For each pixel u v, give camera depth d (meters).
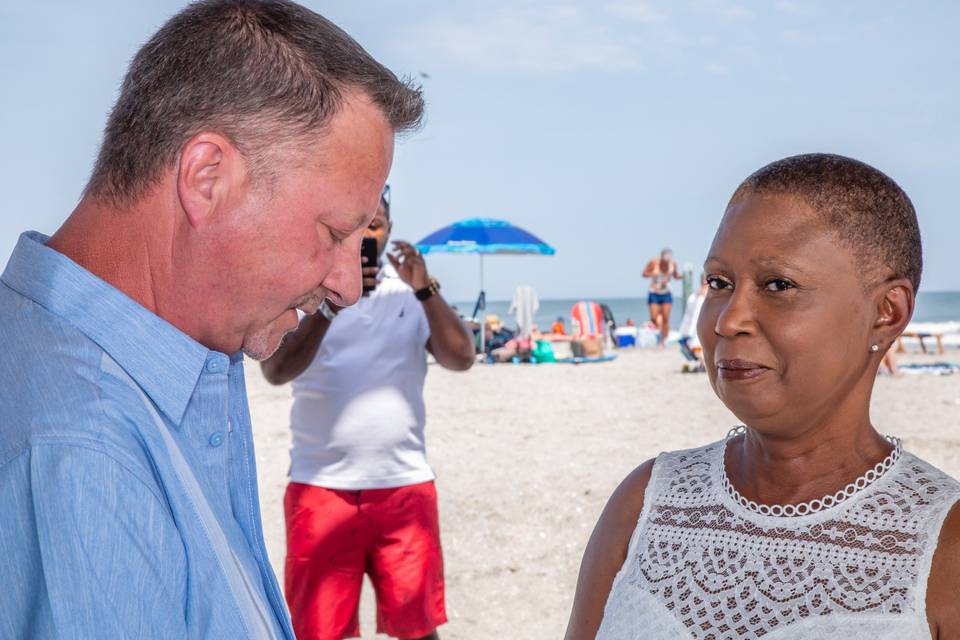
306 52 1.23
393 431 3.41
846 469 1.38
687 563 1.44
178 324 1.26
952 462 7.23
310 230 1.25
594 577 1.59
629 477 1.61
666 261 21.19
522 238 18.53
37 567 1.03
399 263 3.55
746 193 1.41
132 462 1.08
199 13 1.24
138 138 1.20
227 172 1.20
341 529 3.39
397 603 3.40
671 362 16.34
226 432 1.33
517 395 12.13
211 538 1.22
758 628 1.35
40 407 1.09
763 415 1.37
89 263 1.24
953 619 1.26
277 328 1.35
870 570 1.30
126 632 1.04
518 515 6.36
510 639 4.45
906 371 13.53
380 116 1.28
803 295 1.34
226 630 1.18
